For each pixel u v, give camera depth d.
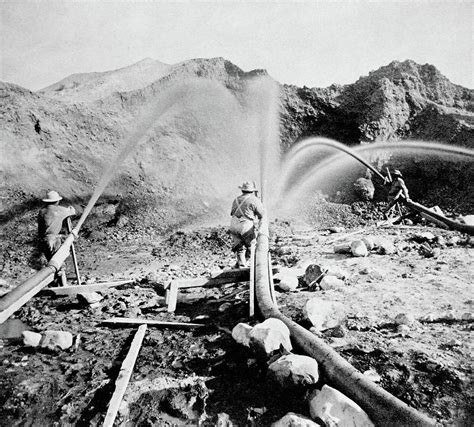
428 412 2.48
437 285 5.08
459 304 4.34
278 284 5.55
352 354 3.30
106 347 4.04
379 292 4.96
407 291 4.93
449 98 28.27
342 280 5.64
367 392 2.43
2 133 17.17
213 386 3.11
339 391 2.64
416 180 22.45
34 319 5.00
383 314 4.21
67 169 18.17
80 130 19.47
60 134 18.70
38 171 17.36
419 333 3.66
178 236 13.65
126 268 9.47
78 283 6.19
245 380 3.14
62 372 3.54
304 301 4.82
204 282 5.59
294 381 2.75
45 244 6.00
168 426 2.71
